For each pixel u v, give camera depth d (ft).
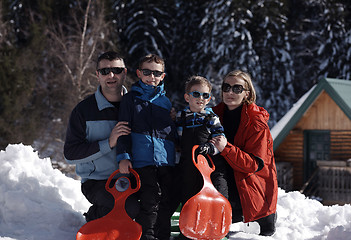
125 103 12.77
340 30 100.68
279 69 94.58
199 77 13.15
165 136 12.78
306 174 48.57
